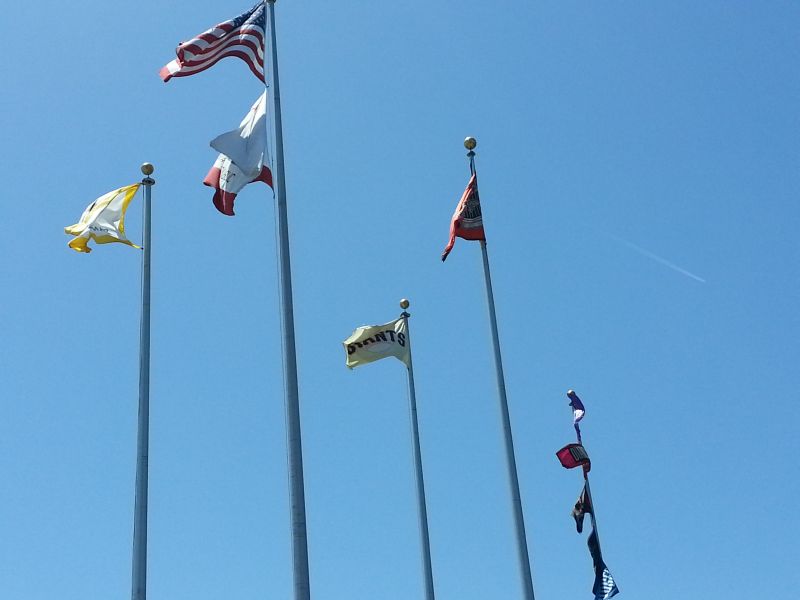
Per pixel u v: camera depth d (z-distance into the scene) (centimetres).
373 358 3041
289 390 1786
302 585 1627
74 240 2522
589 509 3062
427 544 2895
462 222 2478
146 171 2534
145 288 2395
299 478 1706
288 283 1888
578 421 3189
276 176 1998
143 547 2122
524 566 2200
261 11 2312
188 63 2241
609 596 2944
